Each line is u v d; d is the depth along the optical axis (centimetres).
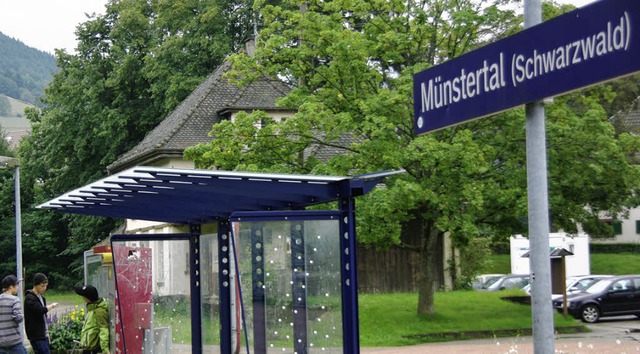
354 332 913
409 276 3841
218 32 4944
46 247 6456
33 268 6525
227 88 4250
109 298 1410
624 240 6069
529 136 595
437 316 2648
